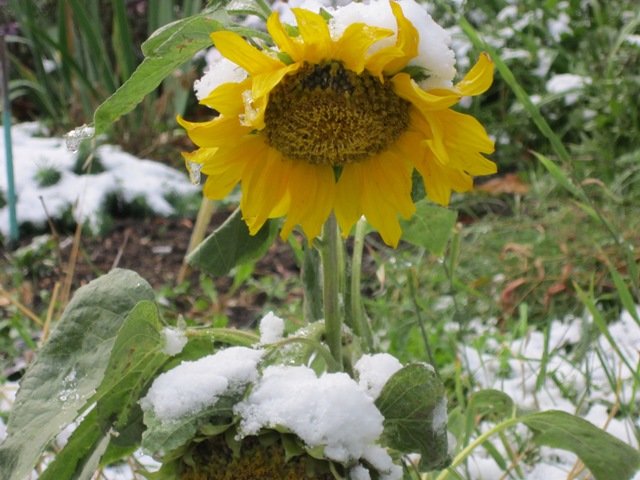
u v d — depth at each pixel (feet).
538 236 6.36
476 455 4.04
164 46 2.74
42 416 2.85
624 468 3.01
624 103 7.97
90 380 2.90
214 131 2.72
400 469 2.75
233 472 2.72
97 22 9.74
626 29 7.79
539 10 9.52
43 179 7.77
